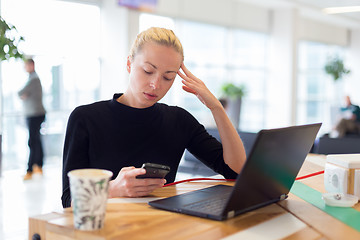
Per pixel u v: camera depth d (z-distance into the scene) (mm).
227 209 1002
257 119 9234
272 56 9164
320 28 10828
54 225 928
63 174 1389
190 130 1625
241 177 962
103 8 6238
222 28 8156
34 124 5406
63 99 5961
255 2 8422
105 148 1438
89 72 6180
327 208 1174
